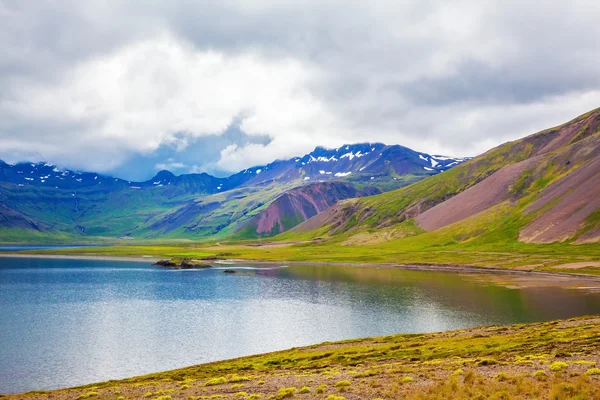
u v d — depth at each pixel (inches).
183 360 3176.7
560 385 1347.2
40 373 2928.2
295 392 1656.0
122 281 7588.6
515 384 1456.7
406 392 1494.8
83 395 2043.6
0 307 5093.5
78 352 3361.2
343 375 1918.1
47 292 6269.7
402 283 6796.3
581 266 7741.1
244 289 6486.2
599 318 3193.9
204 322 4296.3
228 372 2480.3
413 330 3838.6
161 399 1788.9
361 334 3767.2
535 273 7696.9
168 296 5880.9
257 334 3831.2
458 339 2878.9
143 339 3695.9
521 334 2770.7
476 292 5713.6
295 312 4712.1
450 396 1376.7
